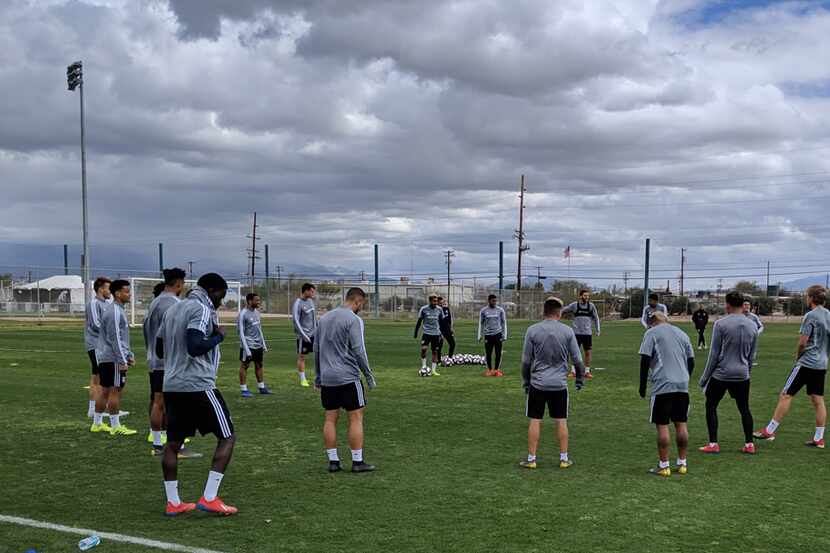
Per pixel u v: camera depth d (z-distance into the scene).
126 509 6.14
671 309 66.56
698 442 9.18
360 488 6.81
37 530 5.56
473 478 7.21
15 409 11.56
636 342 30.30
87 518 5.88
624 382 15.70
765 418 11.09
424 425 10.27
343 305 7.60
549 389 7.64
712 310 65.88
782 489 6.88
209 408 6.06
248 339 13.24
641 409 11.83
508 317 62.12
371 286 58.28
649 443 9.08
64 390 13.81
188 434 6.18
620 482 7.09
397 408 11.83
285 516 5.93
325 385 7.46
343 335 7.46
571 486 6.92
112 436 9.36
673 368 7.36
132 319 41.78
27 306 47.16
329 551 5.08
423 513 6.01
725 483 7.09
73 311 47.94
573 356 7.70
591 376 16.83
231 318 50.28
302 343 14.81
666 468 7.40
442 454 8.35
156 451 8.30
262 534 5.46
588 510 6.12
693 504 6.33
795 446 8.95
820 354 8.95
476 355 21.39
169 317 6.14
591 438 9.37
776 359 21.89
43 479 7.16
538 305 64.19
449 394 13.58
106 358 9.36
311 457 8.16
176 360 6.05
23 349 23.06
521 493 6.66
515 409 11.74
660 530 5.60
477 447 8.75
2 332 31.58
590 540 5.35
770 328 44.91
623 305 66.25
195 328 5.95
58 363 18.78
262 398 13.04
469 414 11.23
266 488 6.82
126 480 7.13
